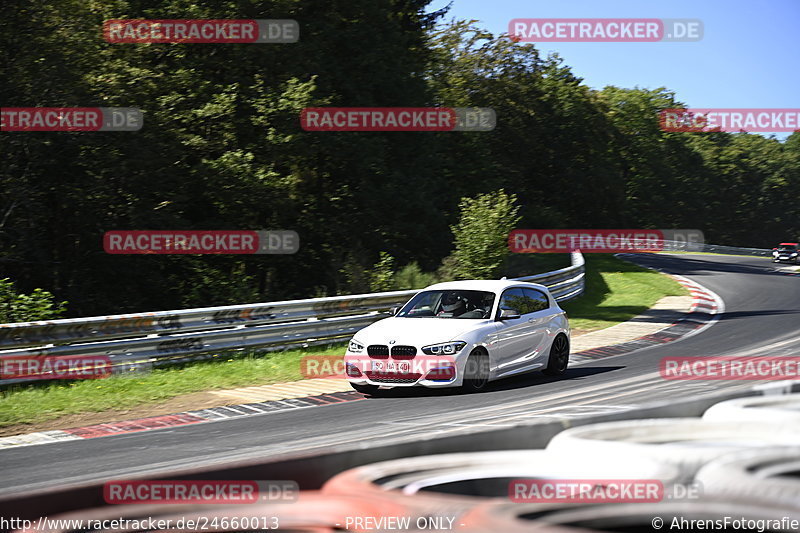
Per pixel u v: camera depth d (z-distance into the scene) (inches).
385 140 4153.5
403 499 209.5
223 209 3447.3
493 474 244.4
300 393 1289.4
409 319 1347.2
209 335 1540.4
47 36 2795.3
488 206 2901.1
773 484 198.4
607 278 3732.8
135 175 3024.1
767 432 297.3
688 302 2866.6
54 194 2967.5
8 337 1280.8
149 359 1438.2
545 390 1233.4
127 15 3297.2
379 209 4057.6
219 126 3412.9
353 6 4160.9
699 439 292.0
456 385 1226.6
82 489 222.4
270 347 1643.7
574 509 197.0
